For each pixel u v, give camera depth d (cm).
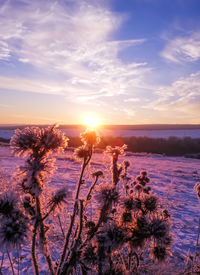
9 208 104
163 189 984
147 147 5038
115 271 161
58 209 121
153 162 2417
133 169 1583
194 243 405
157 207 159
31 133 112
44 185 113
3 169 857
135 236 143
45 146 111
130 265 190
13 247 100
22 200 117
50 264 130
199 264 208
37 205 113
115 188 147
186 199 849
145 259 224
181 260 306
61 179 802
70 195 120
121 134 8162
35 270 113
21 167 109
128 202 154
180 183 1268
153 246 151
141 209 156
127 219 151
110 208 143
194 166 2419
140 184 226
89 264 156
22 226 104
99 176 151
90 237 146
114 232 144
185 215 605
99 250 149
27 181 107
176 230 470
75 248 139
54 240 284
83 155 147
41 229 126
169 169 1903
